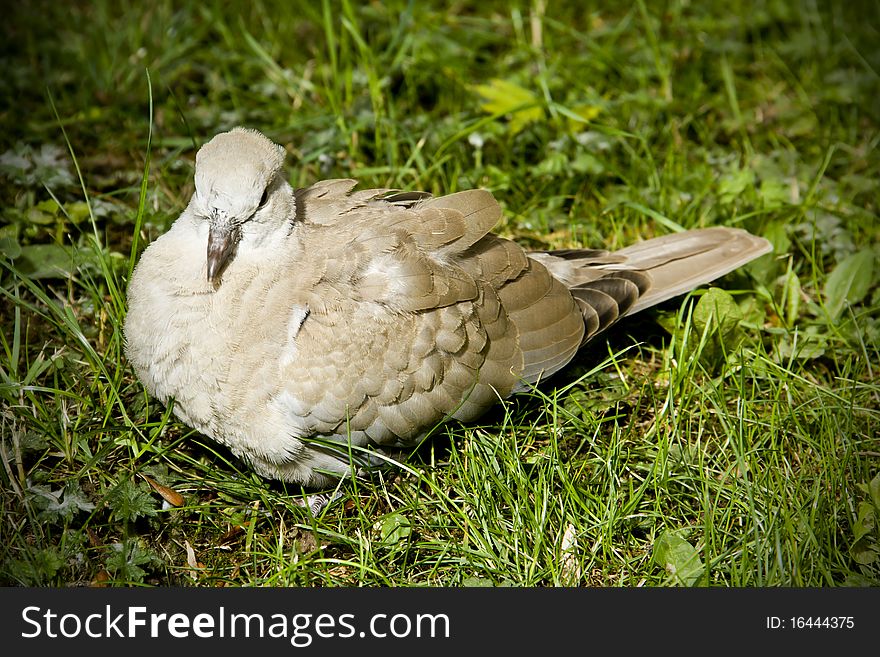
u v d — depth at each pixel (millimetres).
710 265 7824
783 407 7312
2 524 6266
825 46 10609
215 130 9398
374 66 9750
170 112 9547
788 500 6543
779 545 6109
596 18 11188
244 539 6559
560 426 7133
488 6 11203
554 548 6410
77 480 6410
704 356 7602
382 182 9000
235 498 6793
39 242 8109
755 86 10375
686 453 6949
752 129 9914
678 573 6223
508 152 9336
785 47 10656
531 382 7098
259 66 10211
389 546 6391
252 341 6348
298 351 6348
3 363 7082
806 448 7062
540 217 8805
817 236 8680
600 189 9250
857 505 6605
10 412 6734
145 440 6793
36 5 10688
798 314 8242
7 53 10148
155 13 10516
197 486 6750
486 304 6820
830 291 8148
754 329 8000
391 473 6930
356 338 6402
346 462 6758
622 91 10086
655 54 10117
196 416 6531
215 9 10461
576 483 6699
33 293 7555
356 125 9148
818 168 9391
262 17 10703
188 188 8625
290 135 9430
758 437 7121
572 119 9453
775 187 9023
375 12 10773
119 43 10148
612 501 6504
